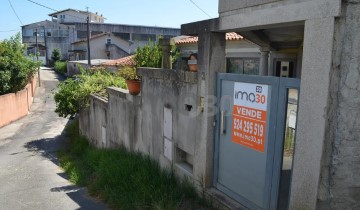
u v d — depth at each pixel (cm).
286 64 745
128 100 734
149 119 629
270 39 552
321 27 263
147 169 565
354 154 275
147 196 471
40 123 1856
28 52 5434
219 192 425
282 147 327
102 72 1466
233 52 1084
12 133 1583
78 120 1512
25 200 576
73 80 1408
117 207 482
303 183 289
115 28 5191
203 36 424
